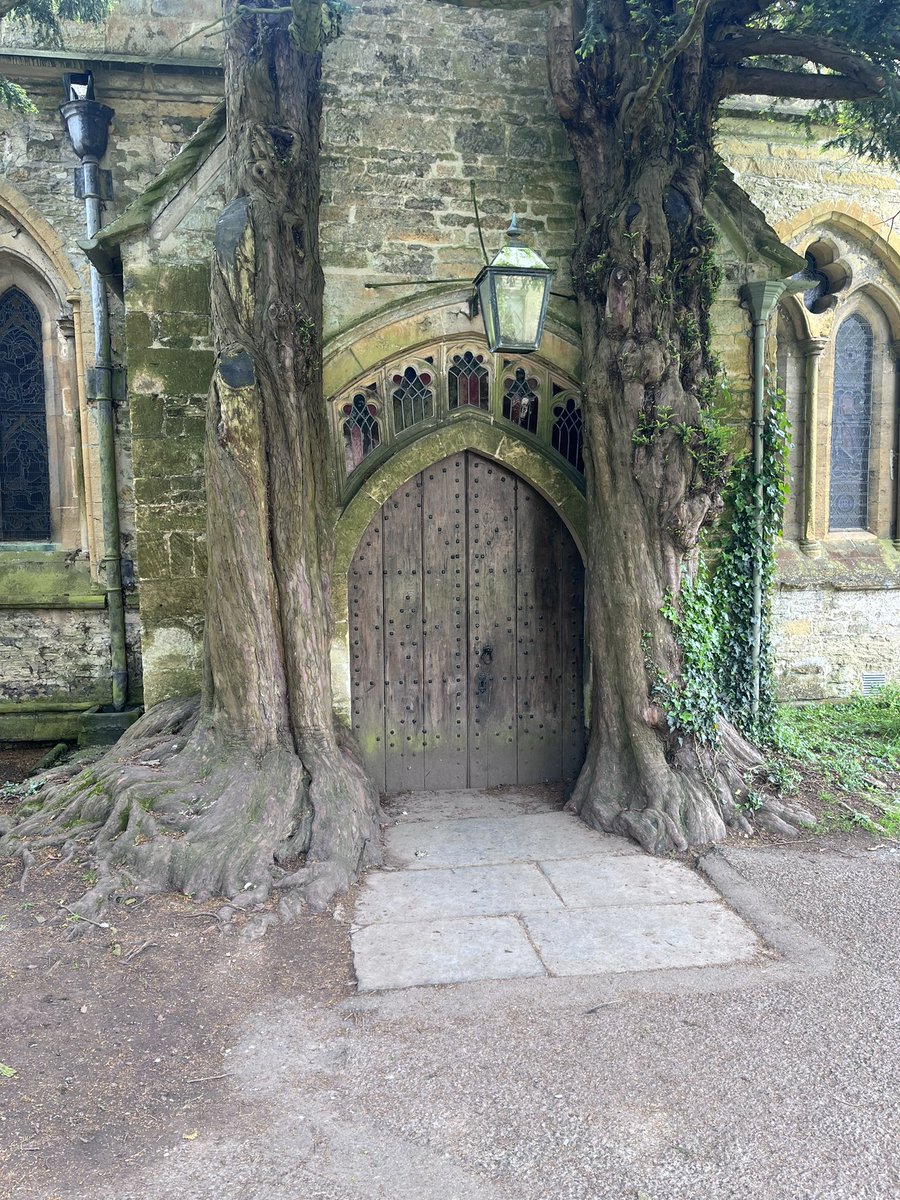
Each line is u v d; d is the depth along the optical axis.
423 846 5.17
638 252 5.28
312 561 5.06
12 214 7.34
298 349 4.95
